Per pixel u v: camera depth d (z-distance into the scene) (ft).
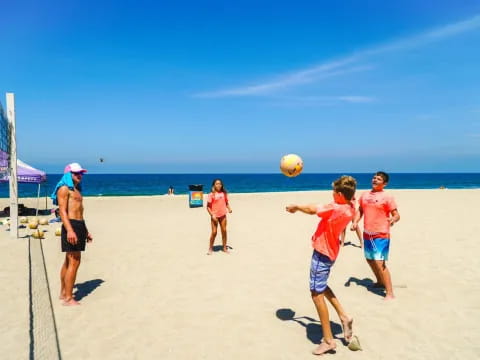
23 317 13.17
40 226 36.91
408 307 14.61
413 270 19.85
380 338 11.95
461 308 14.48
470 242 27.30
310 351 11.07
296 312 14.12
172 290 16.57
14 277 17.90
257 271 19.74
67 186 14.33
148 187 191.93
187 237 30.17
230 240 28.78
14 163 28.99
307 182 290.35
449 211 49.06
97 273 19.30
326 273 10.79
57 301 15.03
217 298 15.57
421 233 31.24
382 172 15.24
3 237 29.60
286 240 28.78
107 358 10.50
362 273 19.61
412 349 11.22
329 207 10.44
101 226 36.68
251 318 13.51
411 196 79.56
